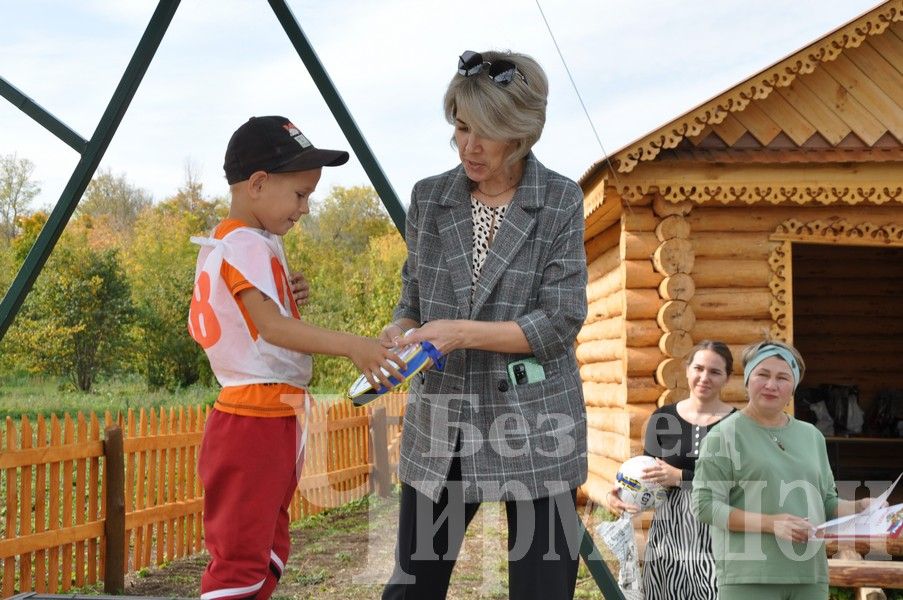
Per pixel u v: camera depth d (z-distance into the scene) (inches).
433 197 103.0
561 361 100.1
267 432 95.1
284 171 97.2
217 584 92.4
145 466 299.0
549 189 100.0
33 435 267.7
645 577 167.3
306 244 1288.1
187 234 1333.7
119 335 1144.8
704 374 170.7
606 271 364.5
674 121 291.7
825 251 509.0
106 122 135.5
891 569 222.8
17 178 1396.4
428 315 101.2
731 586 138.7
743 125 311.4
